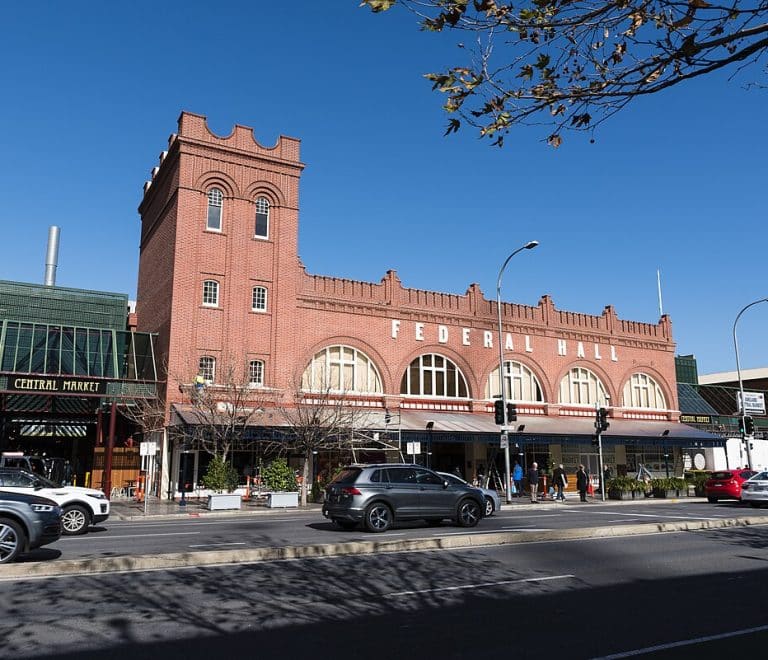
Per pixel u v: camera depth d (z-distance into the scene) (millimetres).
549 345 39562
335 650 6418
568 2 4652
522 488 35750
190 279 29672
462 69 4918
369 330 33469
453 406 35375
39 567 10086
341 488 16750
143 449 23531
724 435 44312
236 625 7312
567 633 7055
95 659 6125
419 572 10508
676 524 16656
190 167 30453
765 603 8516
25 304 31750
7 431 36219
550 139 5344
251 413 26844
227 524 19172
